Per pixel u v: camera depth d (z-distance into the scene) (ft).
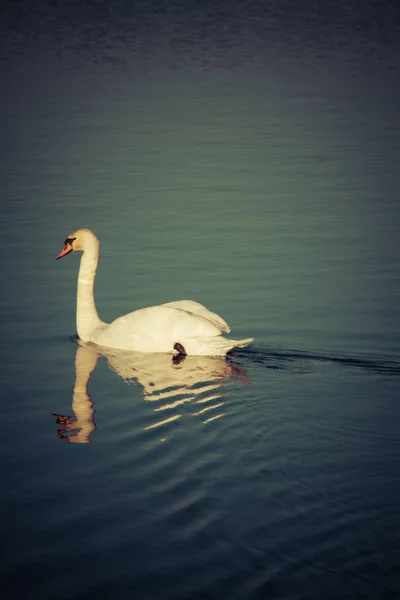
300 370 48.16
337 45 160.15
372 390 45.27
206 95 125.90
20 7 210.38
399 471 36.65
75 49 164.04
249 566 30.60
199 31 178.19
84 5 209.87
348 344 51.75
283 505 34.24
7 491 36.27
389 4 197.47
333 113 113.09
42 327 55.67
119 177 88.79
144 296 60.44
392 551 30.96
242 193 82.99
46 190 84.58
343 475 36.42
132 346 51.72
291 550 31.30
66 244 54.49
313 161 92.58
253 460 37.99
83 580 30.48
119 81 137.18
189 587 29.78
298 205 79.10
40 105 121.39
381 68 139.85
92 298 54.49
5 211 78.38
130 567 31.01
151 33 177.27
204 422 41.88
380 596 28.78
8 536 33.09
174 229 73.92
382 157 93.15
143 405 44.06
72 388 46.55
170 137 103.81
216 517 33.63
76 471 37.68
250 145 99.55
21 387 46.78
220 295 60.03
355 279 62.28
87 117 114.11
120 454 39.04
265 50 158.51
